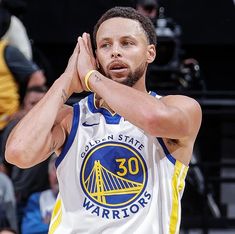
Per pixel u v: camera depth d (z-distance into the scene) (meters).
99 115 6.18
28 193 11.80
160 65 14.34
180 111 5.96
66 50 18.33
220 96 17.39
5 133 11.76
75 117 6.22
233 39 18.20
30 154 6.02
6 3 13.62
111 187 6.02
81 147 6.12
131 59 6.12
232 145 18.62
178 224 6.07
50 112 6.10
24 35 14.07
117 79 6.16
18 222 11.71
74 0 18.02
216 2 18.19
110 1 17.91
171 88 14.54
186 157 6.19
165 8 18.09
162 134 5.91
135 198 5.99
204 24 18.17
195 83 15.43
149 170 6.02
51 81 15.69
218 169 15.65
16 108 12.91
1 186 10.97
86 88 6.22
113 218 5.98
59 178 6.17
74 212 6.06
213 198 15.25
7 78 12.82
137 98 5.90
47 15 17.98
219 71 18.73
